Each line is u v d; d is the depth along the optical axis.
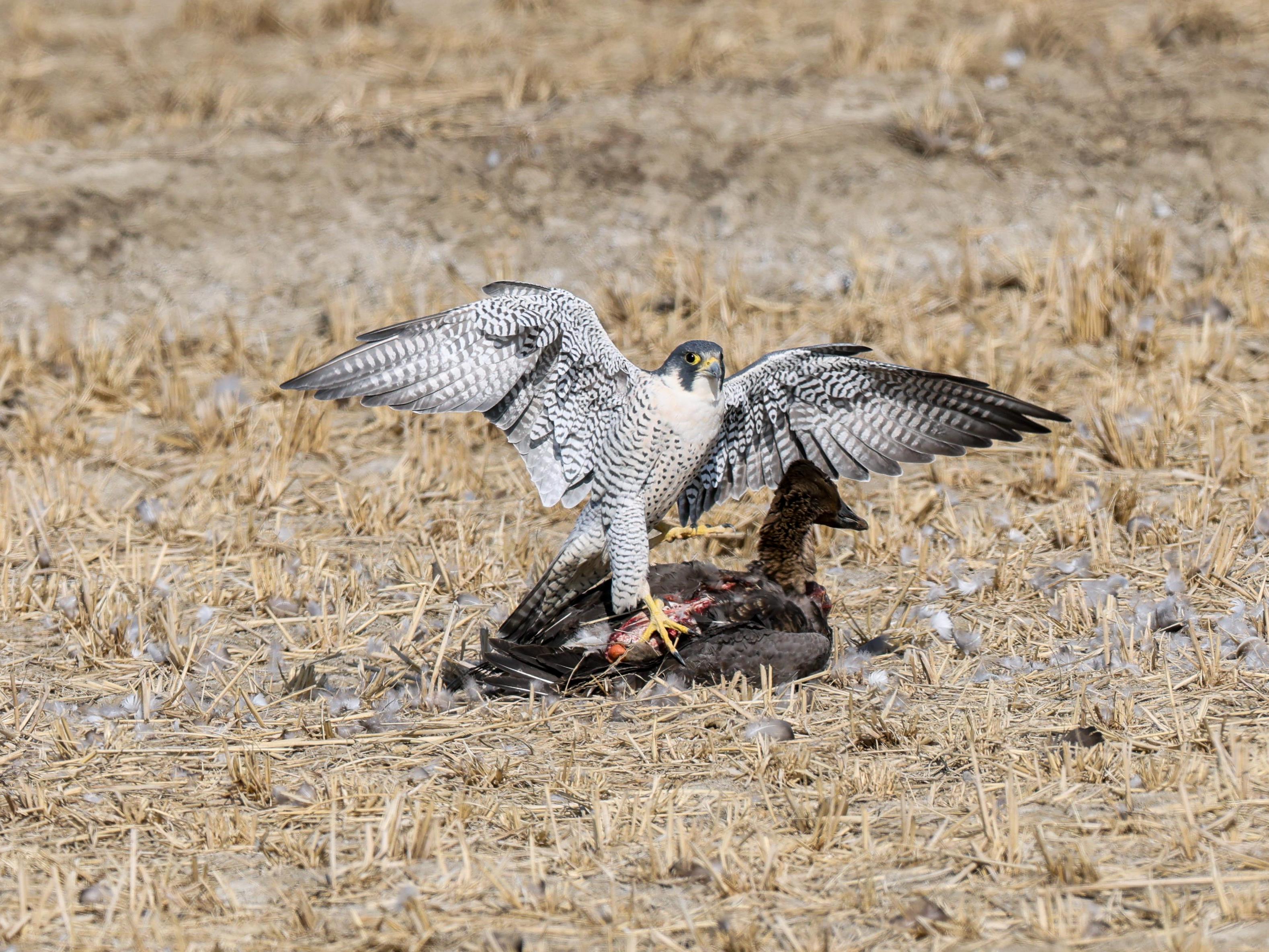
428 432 15.02
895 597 11.34
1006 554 11.62
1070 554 11.88
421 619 11.20
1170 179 18.92
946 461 13.65
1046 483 13.09
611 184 19.02
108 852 7.94
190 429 15.17
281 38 26.05
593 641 10.05
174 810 8.38
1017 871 7.36
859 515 12.86
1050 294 16.92
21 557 12.45
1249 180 18.77
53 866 7.75
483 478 13.80
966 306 17.28
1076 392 15.23
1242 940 6.67
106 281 17.58
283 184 18.72
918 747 8.79
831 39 23.30
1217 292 17.08
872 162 19.19
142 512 13.09
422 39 25.20
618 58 23.34
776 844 7.59
